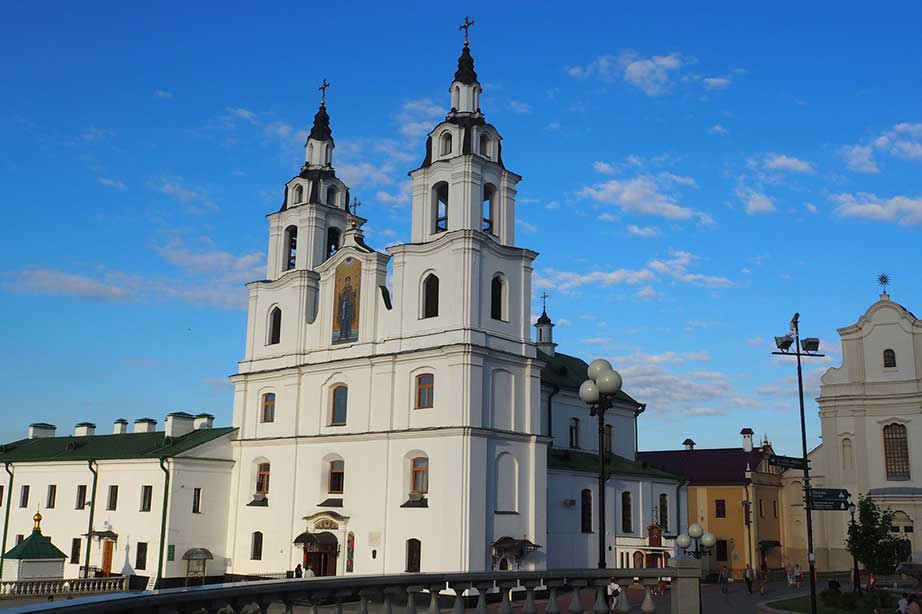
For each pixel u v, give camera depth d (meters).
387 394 51.62
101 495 61.69
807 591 58.56
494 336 50.41
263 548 56.41
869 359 77.69
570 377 67.19
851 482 76.62
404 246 52.47
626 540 59.31
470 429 47.31
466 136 52.41
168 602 11.05
